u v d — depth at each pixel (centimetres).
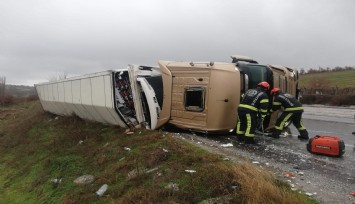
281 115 1029
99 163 905
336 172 678
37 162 1152
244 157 771
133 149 893
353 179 636
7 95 4062
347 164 739
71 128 1414
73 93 1431
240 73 1041
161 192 605
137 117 1127
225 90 998
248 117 926
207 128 1010
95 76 1208
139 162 784
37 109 2328
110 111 1145
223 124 1005
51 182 926
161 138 909
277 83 1144
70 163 995
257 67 1077
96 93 1211
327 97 3459
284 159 770
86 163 959
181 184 618
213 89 1000
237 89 1016
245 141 929
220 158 712
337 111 2412
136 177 705
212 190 577
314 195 552
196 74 1035
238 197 542
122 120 1130
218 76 999
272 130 1116
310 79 5084
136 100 1127
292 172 671
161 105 1182
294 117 1025
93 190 760
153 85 1193
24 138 1600
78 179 864
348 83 4438
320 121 1755
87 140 1162
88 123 1396
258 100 924
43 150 1249
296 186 589
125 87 1198
